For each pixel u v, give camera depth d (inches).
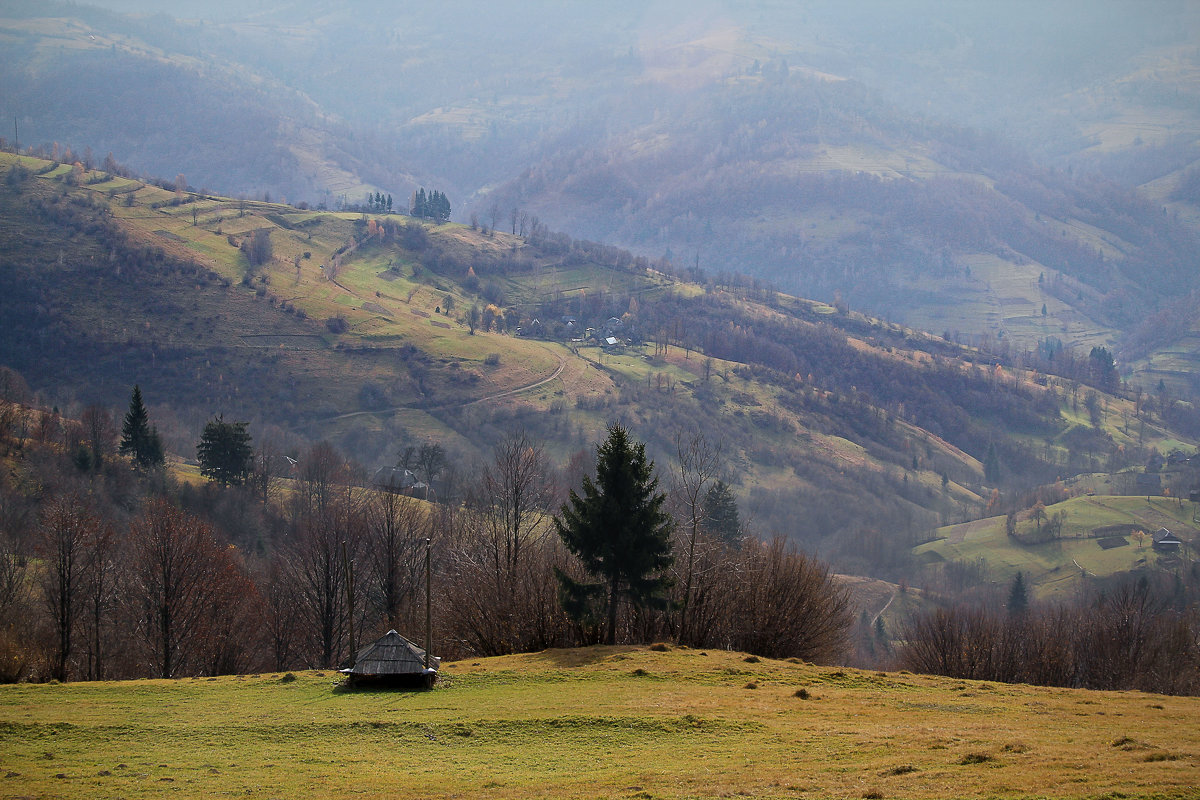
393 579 2896.2
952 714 1411.2
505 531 2647.6
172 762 1186.6
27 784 1073.5
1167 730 1242.6
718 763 1120.8
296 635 2918.3
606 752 1212.5
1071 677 2667.3
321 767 1157.1
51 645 2469.2
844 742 1194.6
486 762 1178.0
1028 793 871.1
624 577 2206.0
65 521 2513.5
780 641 2349.9
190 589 2586.1
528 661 1911.9
